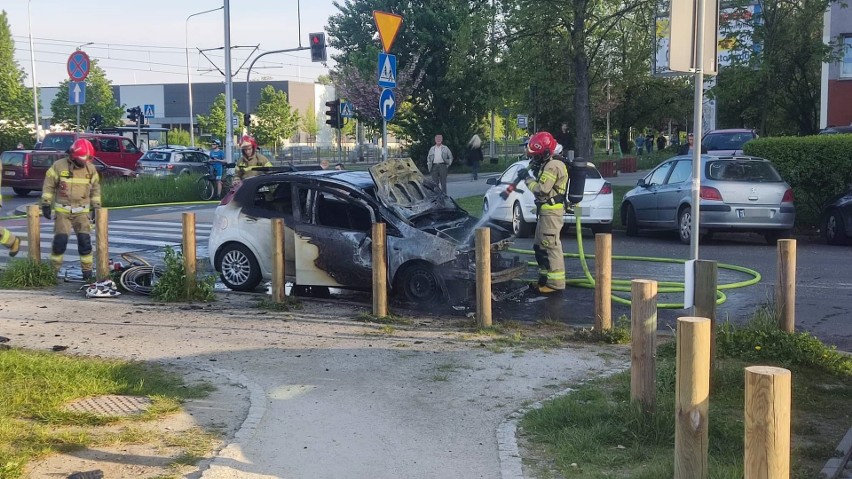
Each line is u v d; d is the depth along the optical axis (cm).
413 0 4469
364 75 4653
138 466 485
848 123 2809
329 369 697
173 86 9100
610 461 487
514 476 470
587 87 2369
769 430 323
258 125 7056
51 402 588
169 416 576
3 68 5275
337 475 477
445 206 1074
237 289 1067
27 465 482
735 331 741
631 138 6744
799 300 991
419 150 4519
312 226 1003
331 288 1090
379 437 539
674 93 5156
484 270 830
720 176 1479
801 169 1662
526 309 956
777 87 2423
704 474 402
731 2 2072
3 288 1074
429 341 792
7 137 5256
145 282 1084
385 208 974
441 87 4341
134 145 3362
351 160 6047
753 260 1309
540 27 2312
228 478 467
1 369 658
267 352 753
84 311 934
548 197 1027
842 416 575
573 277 1159
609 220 1589
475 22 2452
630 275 1170
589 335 790
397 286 968
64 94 6206
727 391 607
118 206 2436
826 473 465
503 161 4978
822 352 695
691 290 605
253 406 595
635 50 2992
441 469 486
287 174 1040
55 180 1082
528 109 4078
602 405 574
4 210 2306
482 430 552
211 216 2025
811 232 1645
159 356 738
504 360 721
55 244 1095
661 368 643
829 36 2820
